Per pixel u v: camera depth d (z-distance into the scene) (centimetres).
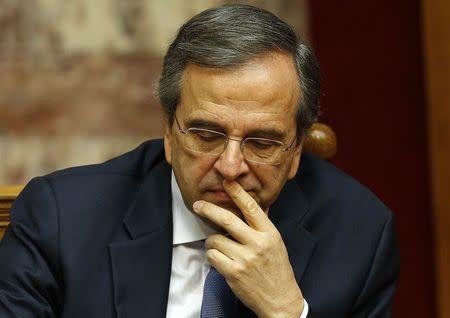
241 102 577
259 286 609
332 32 1339
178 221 660
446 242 1295
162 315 630
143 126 1316
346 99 1341
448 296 1298
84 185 662
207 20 588
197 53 579
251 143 591
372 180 1345
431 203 1337
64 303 626
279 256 612
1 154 1277
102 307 622
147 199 664
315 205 690
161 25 1316
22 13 1280
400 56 1337
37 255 628
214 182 599
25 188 666
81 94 1297
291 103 598
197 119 582
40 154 1286
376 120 1341
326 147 754
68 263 626
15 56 1278
